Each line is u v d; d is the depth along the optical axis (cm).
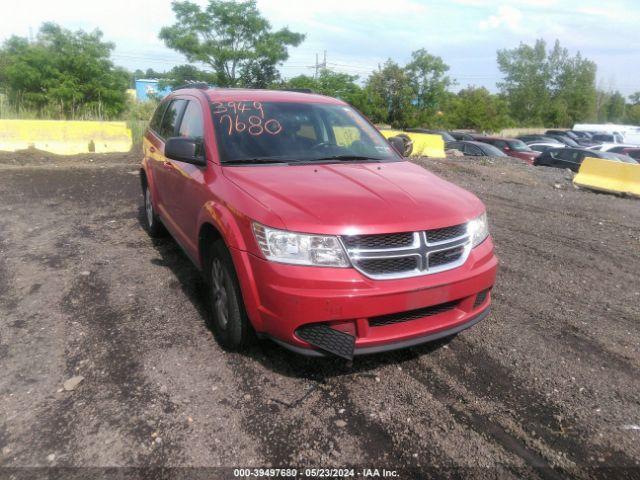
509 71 8038
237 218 334
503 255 623
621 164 1176
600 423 304
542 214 884
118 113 2312
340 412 307
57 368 344
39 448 270
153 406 306
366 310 302
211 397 317
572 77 7956
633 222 854
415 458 272
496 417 307
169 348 372
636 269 592
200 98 478
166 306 440
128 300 450
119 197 862
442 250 325
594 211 936
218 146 411
